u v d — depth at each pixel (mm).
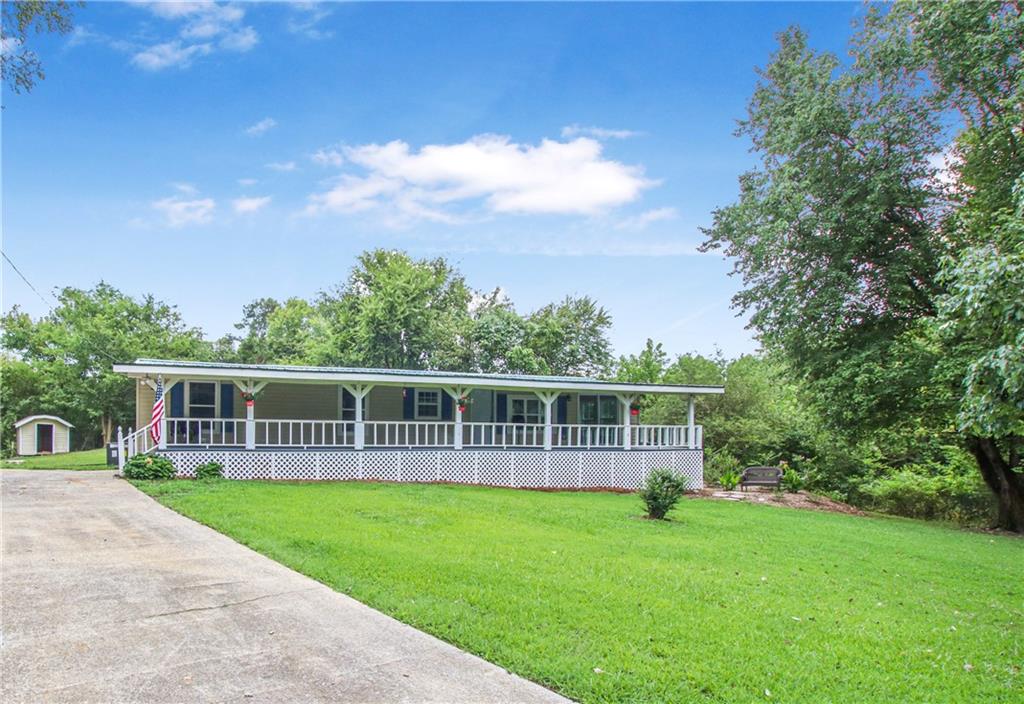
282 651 4906
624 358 31875
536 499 15672
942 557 11641
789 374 21547
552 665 4812
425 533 9797
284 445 16859
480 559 8141
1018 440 18766
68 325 40656
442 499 13898
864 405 17844
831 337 19438
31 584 6340
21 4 8273
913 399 17812
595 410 22859
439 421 20984
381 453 17891
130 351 38938
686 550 9820
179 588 6355
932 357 17094
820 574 8930
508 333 37750
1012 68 15258
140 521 9836
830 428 20062
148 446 17484
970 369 7145
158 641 4996
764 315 19609
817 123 17859
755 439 26688
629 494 19156
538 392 20422
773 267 19500
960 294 7461
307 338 42812
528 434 21875
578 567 8039
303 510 11188
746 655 5301
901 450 24953
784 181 17984
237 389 18750
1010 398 6750
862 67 17938
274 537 8734
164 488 13312
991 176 16297
